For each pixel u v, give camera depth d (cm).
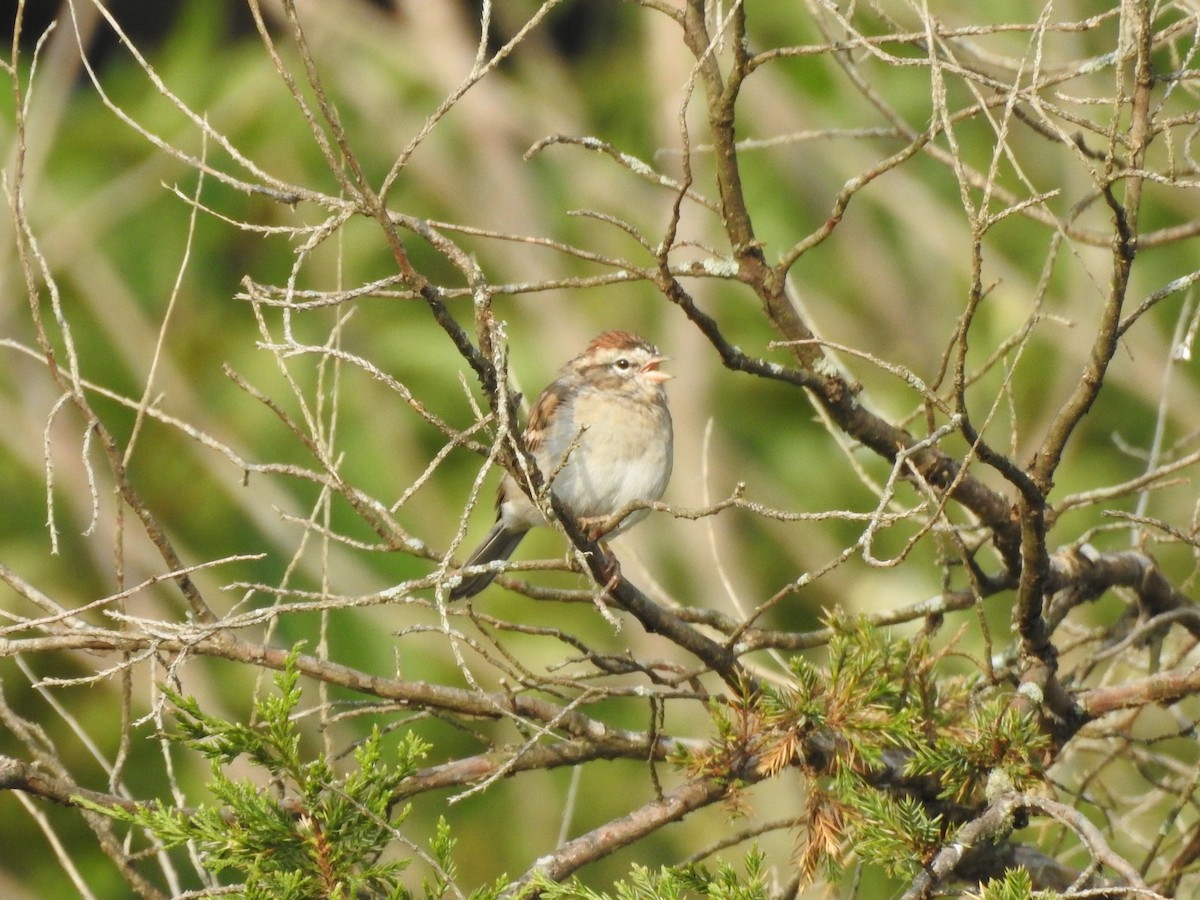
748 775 638
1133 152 559
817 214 1614
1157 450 783
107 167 1538
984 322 1485
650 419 923
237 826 553
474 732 671
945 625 1184
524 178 1703
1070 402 598
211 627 566
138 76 1575
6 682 1241
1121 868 519
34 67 595
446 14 1739
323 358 614
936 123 596
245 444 1419
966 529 719
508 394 555
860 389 694
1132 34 584
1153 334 1459
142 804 605
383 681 652
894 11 1434
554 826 1319
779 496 1509
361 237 1502
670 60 1686
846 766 614
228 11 1700
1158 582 764
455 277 1553
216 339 1480
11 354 1441
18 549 1352
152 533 628
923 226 1565
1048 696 658
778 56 630
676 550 1485
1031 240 1491
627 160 641
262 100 1551
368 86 1678
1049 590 720
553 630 639
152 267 1495
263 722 575
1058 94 565
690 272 671
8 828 1239
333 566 1355
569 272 1645
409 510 1401
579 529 605
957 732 637
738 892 547
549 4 518
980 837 559
